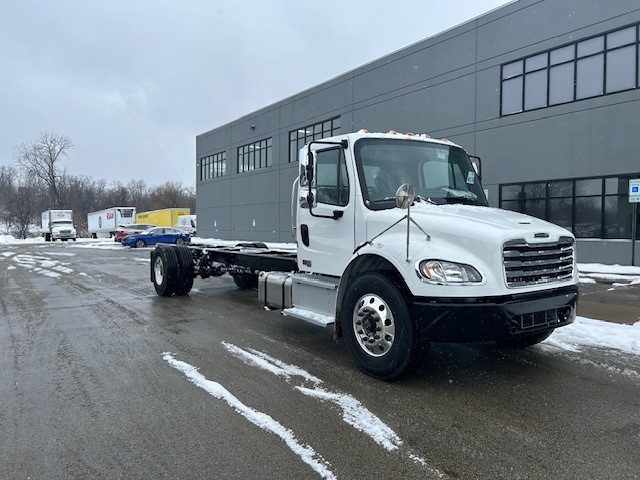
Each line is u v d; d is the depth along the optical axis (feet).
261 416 12.96
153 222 168.25
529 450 11.09
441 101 70.95
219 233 135.13
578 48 55.67
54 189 270.87
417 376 16.15
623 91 52.01
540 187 60.18
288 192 107.24
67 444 11.55
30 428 12.44
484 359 18.10
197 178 146.61
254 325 24.23
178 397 14.43
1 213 275.18
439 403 13.83
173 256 33.24
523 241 14.28
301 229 20.26
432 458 10.75
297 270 23.04
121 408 13.66
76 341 21.21
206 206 141.90
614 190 53.47
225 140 130.52
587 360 17.97
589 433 11.96
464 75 67.62
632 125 51.52
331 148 18.49
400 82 77.41
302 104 101.14
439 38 70.79
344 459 10.71
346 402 13.91
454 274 13.84
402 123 77.30
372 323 15.72
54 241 175.94
